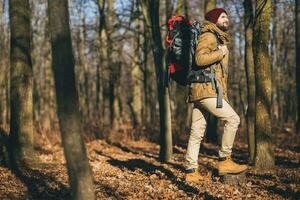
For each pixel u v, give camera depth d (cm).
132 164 1088
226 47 625
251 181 801
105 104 2392
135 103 2777
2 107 2173
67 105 461
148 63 2739
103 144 1680
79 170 461
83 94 3688
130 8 2348
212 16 652
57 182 822
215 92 636
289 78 3575
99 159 1193
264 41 952
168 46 647
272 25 2981
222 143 676
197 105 679
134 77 2769
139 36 2562
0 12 2103
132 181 820
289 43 3281
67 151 461
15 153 988
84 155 466
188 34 636
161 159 1148
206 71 636
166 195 689
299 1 1739
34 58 2861
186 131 2031
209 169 953
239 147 1548
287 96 3606
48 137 1700
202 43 625
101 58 2416
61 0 468
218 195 680
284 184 795
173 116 3291
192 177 700
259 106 962
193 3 2434
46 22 2598
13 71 1014
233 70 3036
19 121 998
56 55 465
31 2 2659
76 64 3362
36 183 811
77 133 462
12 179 844
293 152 1407
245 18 1063
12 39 1013
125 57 3147
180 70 645
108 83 2417
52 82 2628
